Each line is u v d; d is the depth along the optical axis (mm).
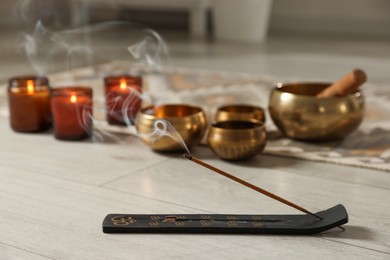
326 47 2863
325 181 1077
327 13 3453
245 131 1128
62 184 1069
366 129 1335
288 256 866
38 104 1312
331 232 920
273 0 3588
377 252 875
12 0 3822
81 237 911
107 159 1173
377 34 3336
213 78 1882
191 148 1210
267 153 1197
